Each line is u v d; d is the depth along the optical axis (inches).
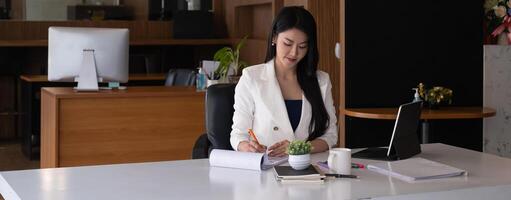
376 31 231.3
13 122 382.3
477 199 113.9
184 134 248.1
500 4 238.4
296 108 145.0
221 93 157.4
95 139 237.8
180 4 410.3
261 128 143.4
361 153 140.6
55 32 241.0
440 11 236.1
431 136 233.3
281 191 109.9
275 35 143.7
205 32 399.9
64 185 112.6
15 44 360.5
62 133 233.9
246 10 399.9
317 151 143.4
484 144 243.6
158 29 405.4
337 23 288.4
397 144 135.6
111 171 123.8
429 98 223.5
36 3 382.9
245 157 126.0
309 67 144.3
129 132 241.4
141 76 350.6
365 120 235.0
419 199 109.5
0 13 375.6
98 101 236.8
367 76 231.8
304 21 139.7
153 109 243.4
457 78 238.7
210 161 128.9
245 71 146.5
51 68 242.2
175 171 124.3
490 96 241.6
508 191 116.0
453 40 237.9
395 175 121.2
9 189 111.8
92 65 242.1
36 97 324.2
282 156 134.5
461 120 241.4
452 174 121.2
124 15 401.1
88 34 242.4
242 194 107.9
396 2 232.1
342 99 232.2
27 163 313.6
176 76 298.8
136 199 104.6
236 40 396.2
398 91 234.2
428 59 235.9
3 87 376.8
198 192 109.0
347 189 111.6
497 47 240.1
